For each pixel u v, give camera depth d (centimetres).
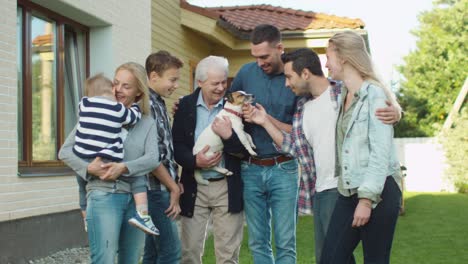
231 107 466
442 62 3186
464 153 1888
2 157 649
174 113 495
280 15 1426
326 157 426
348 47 368
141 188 396
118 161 382
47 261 689
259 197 479
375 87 361
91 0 828
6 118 657
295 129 448
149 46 1036
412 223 1028
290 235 475
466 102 2275
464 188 1884
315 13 1402
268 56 466
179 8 1202
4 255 646
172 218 451
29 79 734
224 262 483
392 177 361
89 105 381
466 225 998
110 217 378
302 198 453
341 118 380
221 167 477
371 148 354
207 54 1375
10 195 661
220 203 479
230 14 1459
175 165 465
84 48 889
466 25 3200
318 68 433
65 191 766
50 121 785
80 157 378
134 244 404
